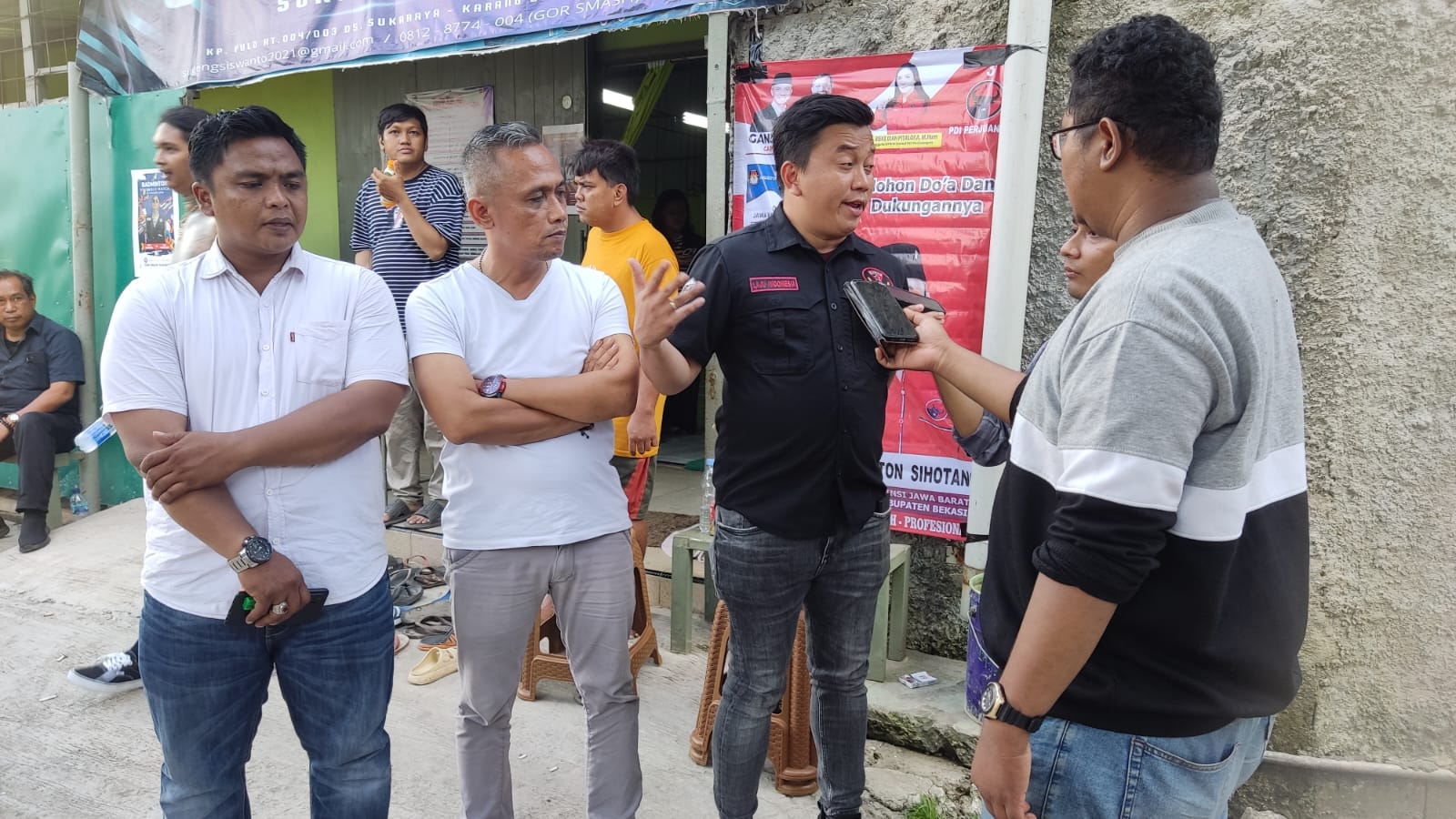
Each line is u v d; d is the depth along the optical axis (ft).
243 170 5.57
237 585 5.75
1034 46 9.07
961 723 8.98
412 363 6.95
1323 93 7.47
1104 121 4.03
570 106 16.35
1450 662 7.47
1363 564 7.59
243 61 14.90
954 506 10.43
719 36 11.02
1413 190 7.24
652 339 6.13
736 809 7.22
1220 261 3.78
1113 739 4.17
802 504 6.75
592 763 7.25
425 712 10.23
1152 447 3.58
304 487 5.90
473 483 6.93
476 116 17.07
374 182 14.38
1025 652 3.93
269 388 5.90
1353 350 7.48
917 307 6.72
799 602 7.06
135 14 15.88
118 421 5.66
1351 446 7.55
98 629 12.54
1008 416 5.63
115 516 16.70
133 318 5.67
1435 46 7.09
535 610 7.11
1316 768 7.78
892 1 10.36
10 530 16.97
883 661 9.89
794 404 6.69
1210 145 3.97
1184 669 4.02
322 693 6.05
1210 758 4.17
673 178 25.02
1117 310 3.76
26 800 8.66
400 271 13.75
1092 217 4.30
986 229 10.01
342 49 13.79
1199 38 3.99
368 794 6.30
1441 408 7.30
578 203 11.43
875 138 10.41
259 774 9.09
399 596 12.84
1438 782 7.54
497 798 7.24
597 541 7.15
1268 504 4.02
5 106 18.63
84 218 16.57
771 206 11.07
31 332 16.28
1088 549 3.67
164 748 5.98
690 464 19.22
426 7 13.05
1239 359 3.72
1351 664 7.70
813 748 8.70
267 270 6.00
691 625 12.02
